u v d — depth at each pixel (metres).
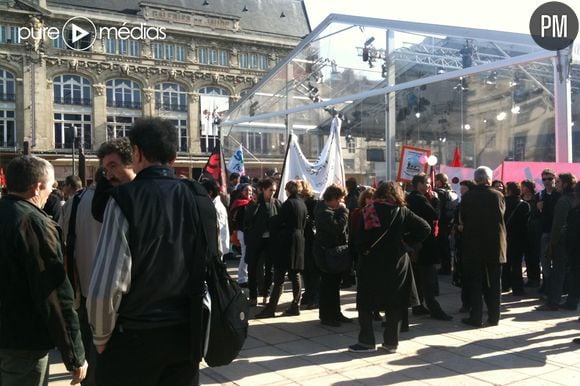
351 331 5.96
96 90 43.31
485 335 5.69
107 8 44.00
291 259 6.55
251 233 7.40
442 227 7.80
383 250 5.02
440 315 6.41
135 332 2.21
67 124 42.62
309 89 13.74
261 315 6.62
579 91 9.69
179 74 46.28
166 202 2.30
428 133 10.97
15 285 2.68
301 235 6.66
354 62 12.47
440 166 10.19
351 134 12.70
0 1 39.59
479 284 6.06
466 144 10.33
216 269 2.44
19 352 2.70
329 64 13.11
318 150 13.66
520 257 7.73
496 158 9.80
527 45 9.05
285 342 5.52
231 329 2.39
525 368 4.62
